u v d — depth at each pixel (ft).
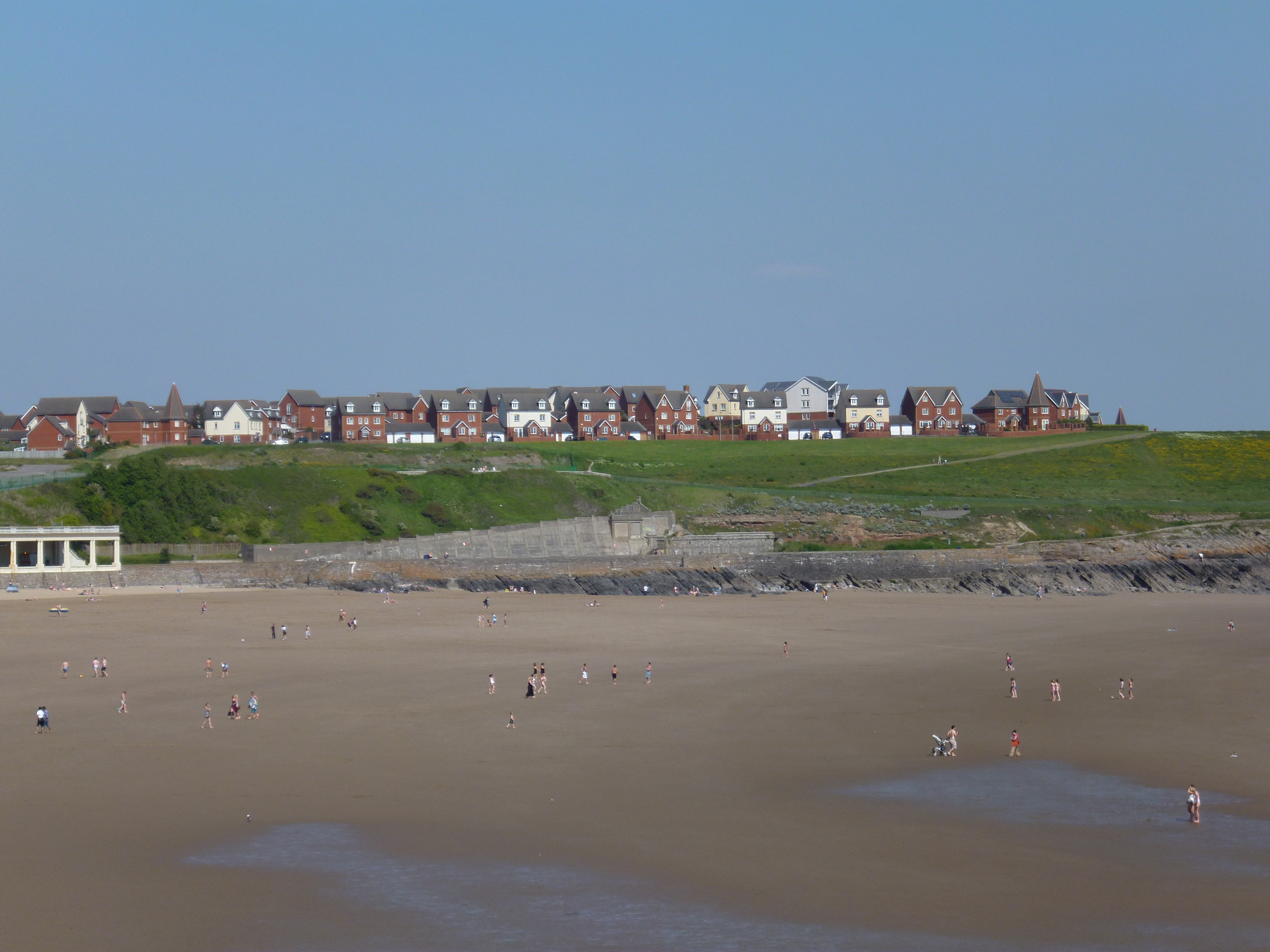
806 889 131.54
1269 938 118.83
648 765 182.09
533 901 127.85
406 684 244.42
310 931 119.55
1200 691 244.83
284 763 180.45
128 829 149.38
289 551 458.91
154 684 242.37
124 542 454.81
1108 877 135.44
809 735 203.00
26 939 116.26
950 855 143.13
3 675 251.80
